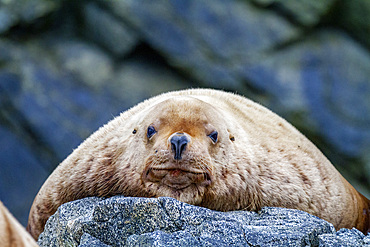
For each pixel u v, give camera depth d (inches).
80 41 2490.2
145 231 705.0
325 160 1007.6
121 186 817.5
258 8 2503.7
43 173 2319.1
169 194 756.6
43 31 2455.7
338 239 675.4
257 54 2450.8
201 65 2440.9
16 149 2308.1
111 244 709.9
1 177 2276.1
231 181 803.4
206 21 2454.5
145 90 2461.9
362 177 2420.0
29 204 2279.8
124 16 2439.7
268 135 940.6
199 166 740.7
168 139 740.0
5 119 2325.3
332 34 2536.9
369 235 711.7
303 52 2482.8
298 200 879.7
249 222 728.3
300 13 2485.2
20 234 477.1
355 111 2420.0
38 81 2356.1
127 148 834.2
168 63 2475.4
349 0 2481.5
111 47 2465.6
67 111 2346.2
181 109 799.1
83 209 792.3
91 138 941.2
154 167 749.3
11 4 2389.3
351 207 984.3
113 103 2401.6
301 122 2415.1
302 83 2429.9
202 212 708.0
